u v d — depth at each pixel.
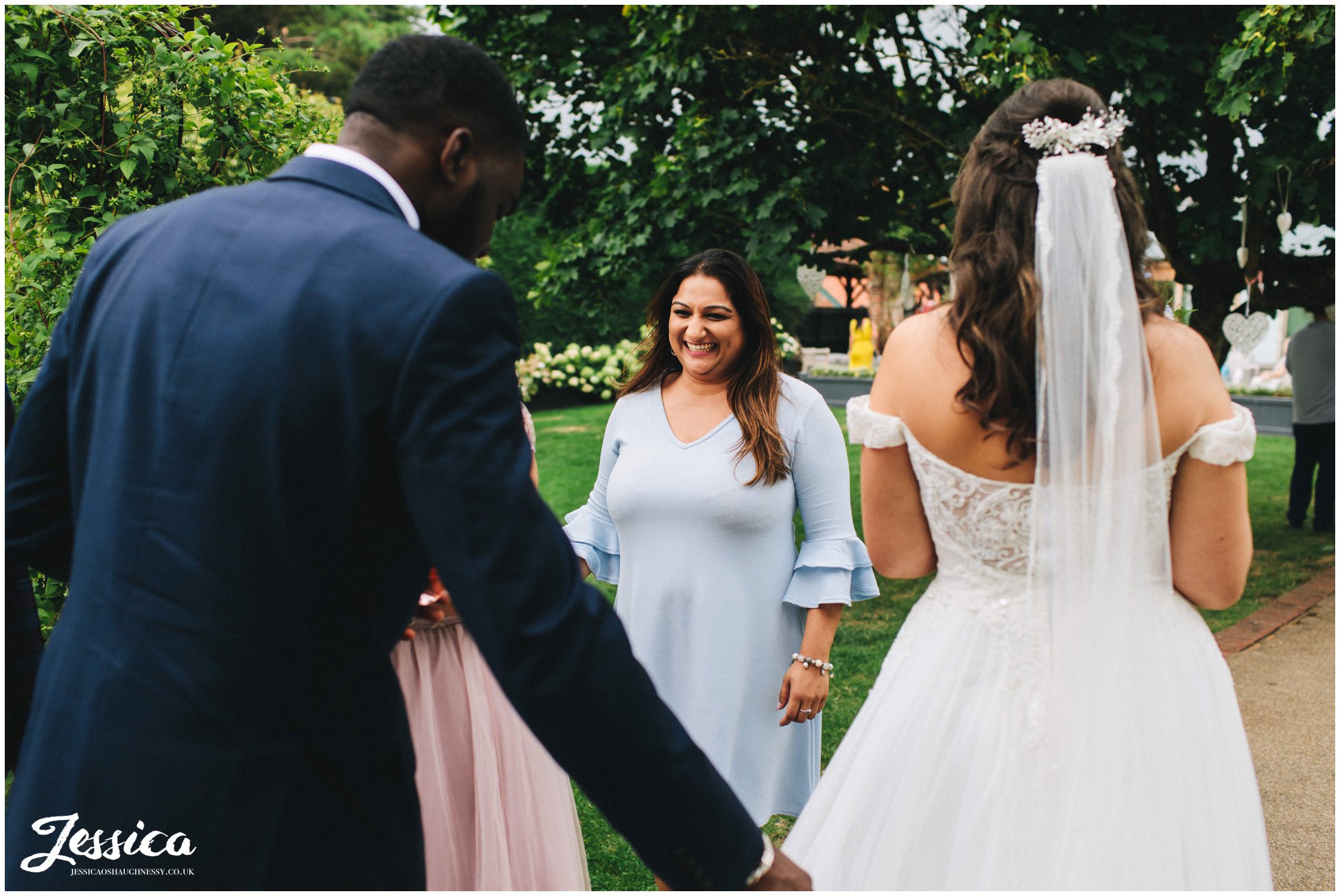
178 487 1.02
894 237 6.14
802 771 2.32
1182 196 5.48
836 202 5.35
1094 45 4.52
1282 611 4.69
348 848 1.12
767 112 5.13
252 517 1.01
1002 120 1.49
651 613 2.16
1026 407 1.40
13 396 2.26
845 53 5.38
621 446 2.33
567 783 2.07
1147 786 1.44
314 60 2.94
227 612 1.01
